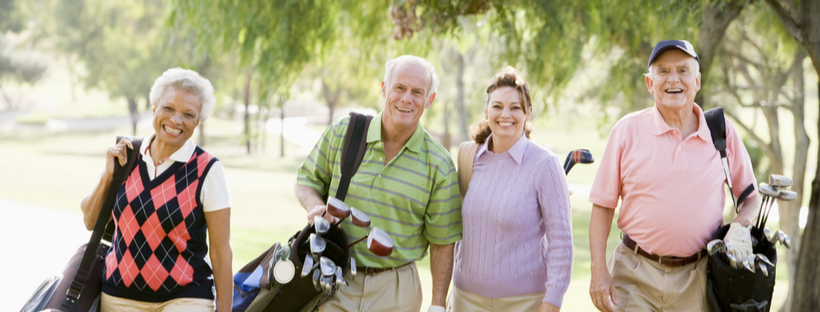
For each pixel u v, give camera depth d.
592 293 3.00
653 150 2.91
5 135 42.50
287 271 2.64
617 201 3.08
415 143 2.87
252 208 18.39
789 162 22.97
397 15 5.45
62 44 34.00
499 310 2.91
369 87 8.29
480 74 20.78
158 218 2.57
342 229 2.72
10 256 6.59
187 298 2.65
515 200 2.82
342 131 2.94
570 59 6.66
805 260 4.98
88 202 2.72
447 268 2.97
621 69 7.78
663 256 2.96
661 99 2.87
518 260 2.86
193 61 6.75
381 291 2.90
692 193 2.86
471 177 2.99
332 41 6.93
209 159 2.65
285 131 51.34
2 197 14.85
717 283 2.82
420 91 2.81
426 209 2.92
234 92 39.72
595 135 47.75
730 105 13.06
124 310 2.64
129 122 50.09
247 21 6.32
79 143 40.47
